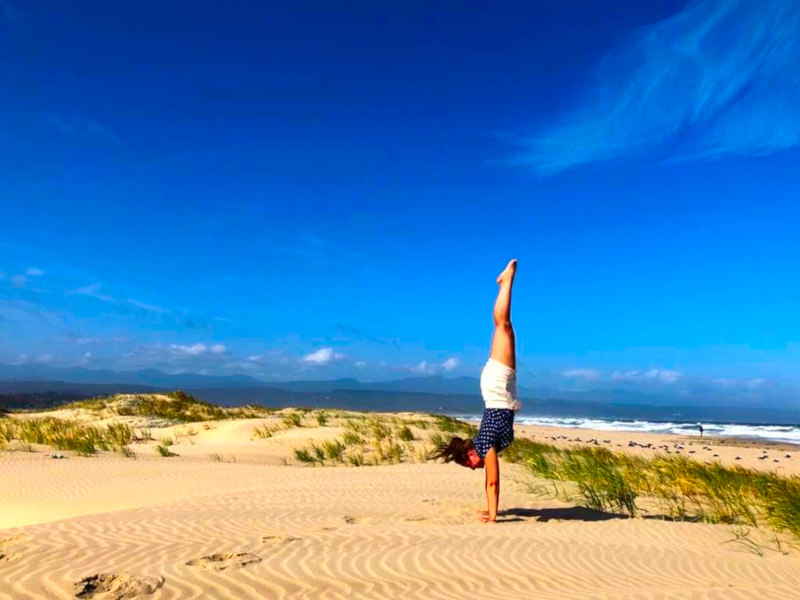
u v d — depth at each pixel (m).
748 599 4.19
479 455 6.71
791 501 7.28
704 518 7.45
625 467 12.30
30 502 9.89
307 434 19.33
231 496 8.43
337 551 4.96
